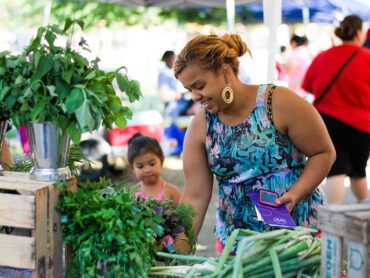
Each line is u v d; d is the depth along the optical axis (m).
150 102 8.73
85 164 2.92
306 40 8.30
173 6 7.41
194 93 2.00
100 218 1.59
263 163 2.07
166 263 1.80
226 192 2.16
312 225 2.14
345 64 4.31
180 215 1.91
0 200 1.59
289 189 2.07
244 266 1.55
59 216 1.65
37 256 1.59
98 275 1.63
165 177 7.80
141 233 1.61
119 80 1.70
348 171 4.44
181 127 8.87
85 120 1.56
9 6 11.65
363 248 1.33
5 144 2.58
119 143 7.11
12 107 1.67
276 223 1.91
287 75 8.23
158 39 11.06
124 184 2.06
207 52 1.94
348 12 7.84
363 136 4.37
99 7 10.63
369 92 4.34
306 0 8.47
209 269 1.61
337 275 1.41
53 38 1.66
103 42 10.75
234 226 2.15
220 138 2.10
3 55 1.67
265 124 2.06
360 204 1.46
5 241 1.60
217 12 10.91
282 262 1.58
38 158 1.67
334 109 4.35
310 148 2.09
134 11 11.15
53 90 1.59
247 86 2.09
